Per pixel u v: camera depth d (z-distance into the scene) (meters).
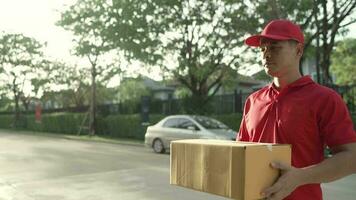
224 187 2.30
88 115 34.28
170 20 22.62
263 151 2.28
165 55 23.72
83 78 47.69
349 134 2.45
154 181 11.07
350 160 2.36
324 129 2.53
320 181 2.34
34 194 9.74
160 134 18.17
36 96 50.28
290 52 2.65
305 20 19.06
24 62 47.78
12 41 47.31
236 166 2.25
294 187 2.29
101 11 23.31
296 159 2.56
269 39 2.66
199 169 2.45
